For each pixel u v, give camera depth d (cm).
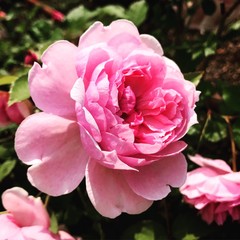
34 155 21
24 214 24
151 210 32
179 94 22
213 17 39
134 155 21
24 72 31
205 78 36
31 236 23
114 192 22
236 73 40
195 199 28
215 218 28
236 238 31
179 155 22
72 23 35
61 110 22
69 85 22
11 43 44
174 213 32
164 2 40
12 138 32
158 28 40
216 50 35
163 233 29
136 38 22
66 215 30
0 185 32
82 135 21
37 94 21
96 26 22
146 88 22
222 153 33
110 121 20
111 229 31
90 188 21
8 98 27
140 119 22
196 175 27
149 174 22
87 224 31
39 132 21
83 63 21
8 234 23
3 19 45
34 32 38
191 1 40
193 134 31
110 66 21
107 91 20
